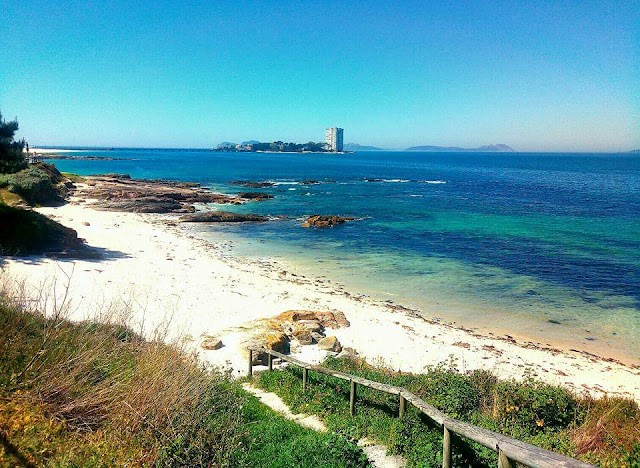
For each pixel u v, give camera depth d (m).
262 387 10.92
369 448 6.98
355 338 17.62
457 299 23.06
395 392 7.26
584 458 6.31
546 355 16.91
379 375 10.60
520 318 20.69
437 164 193.62
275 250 33.22
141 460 5.24
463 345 17.38
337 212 52.19
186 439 5.72
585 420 8.10
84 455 5.03
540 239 37.72
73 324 8.32
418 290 24.39
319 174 115.12
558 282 25.94
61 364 6.09
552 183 96.56
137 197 54.75
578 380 14.95
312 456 6.14
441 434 6.70
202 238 36.66
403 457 6.62
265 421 7.61
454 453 6.06
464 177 113.50
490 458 6.07
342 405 8.90
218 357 14.26
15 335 6.66
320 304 21.41
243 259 30.12
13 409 5.28
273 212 52.00
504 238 38.09
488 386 9.64
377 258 31.16
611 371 15.78
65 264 23.67
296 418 8.57
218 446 5.87
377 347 16.84
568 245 35.47
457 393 8.79
